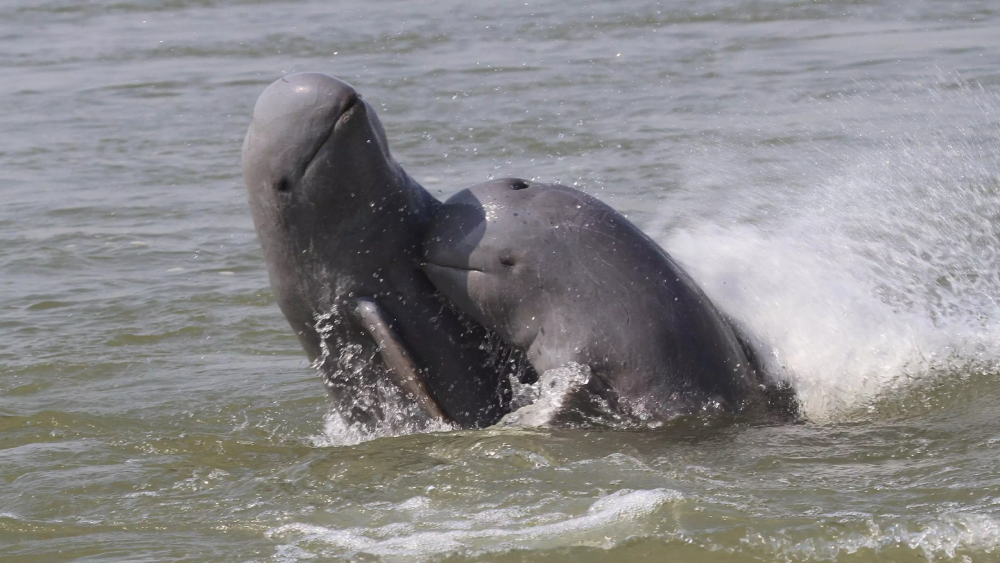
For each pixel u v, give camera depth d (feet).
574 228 87.76
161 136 218.79
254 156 86.17
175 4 345.72
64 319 129.39
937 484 76.84
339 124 83.92
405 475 81.76
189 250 154.92
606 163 186.50
